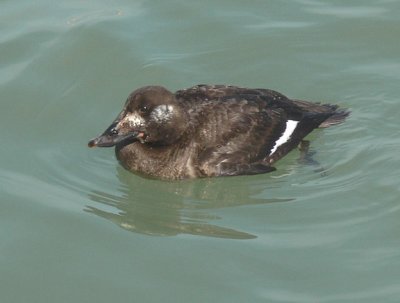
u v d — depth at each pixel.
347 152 15.27
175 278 12.59
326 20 18.19
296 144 15.17
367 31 17.94
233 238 13.44
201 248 13.21
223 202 14.44
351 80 16.94
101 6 18.47
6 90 16.34
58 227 13.57
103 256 13.04
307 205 14.18
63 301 12.24
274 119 14.99
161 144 14.65
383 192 14.33
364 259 12.90
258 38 17.77
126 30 17.75
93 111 16.12
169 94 14.51
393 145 15.38
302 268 12.74
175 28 17.92
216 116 14.71
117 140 14.34
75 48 17.27
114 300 12.23
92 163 15.10
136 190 14.60
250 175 14.77
